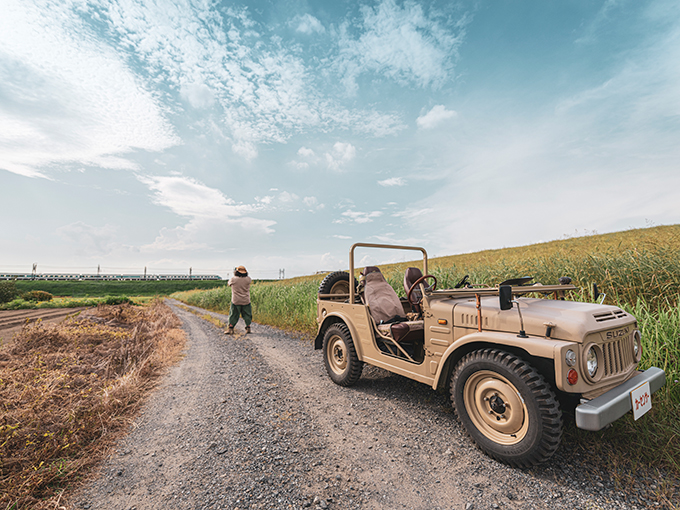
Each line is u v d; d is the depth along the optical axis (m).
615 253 6.95
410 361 3.54
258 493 2.23
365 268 4.88
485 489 2.26
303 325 9.50
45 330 6.09
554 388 2.49
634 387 2.44
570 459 2.54
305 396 4.14
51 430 2.93
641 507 2.03
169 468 2.56
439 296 3.40
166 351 6.53
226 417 3.53
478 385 2.74
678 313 3.87
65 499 2.18
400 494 2.22
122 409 3.62
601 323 2.46
